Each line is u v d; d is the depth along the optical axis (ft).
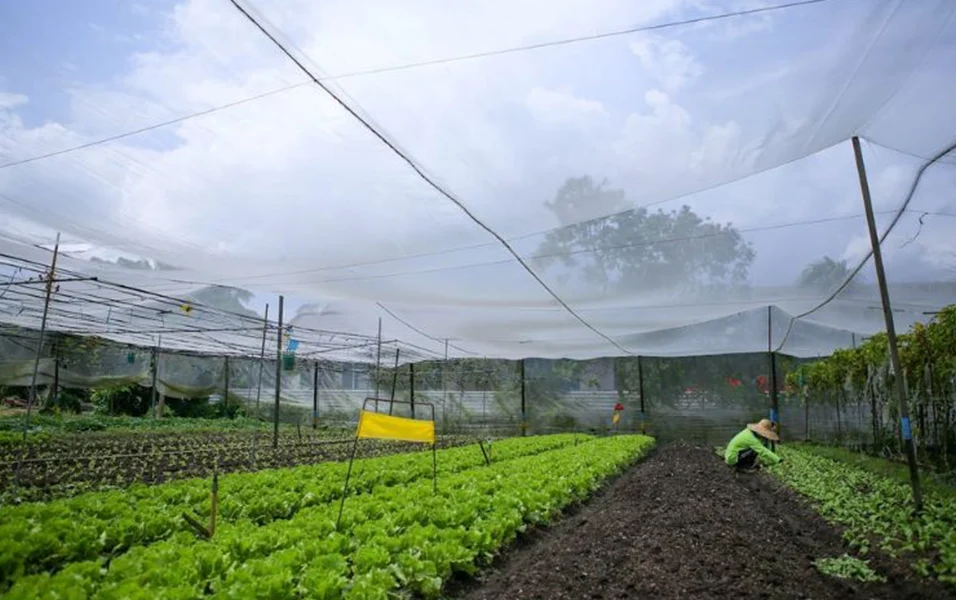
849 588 20.57
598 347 67.31
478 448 60.85
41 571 20.11
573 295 37.81
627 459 56.08
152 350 77.41
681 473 48.26
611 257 30.50
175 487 32.09
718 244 29.01
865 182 24.52
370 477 37.73
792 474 46.62
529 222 25.40
